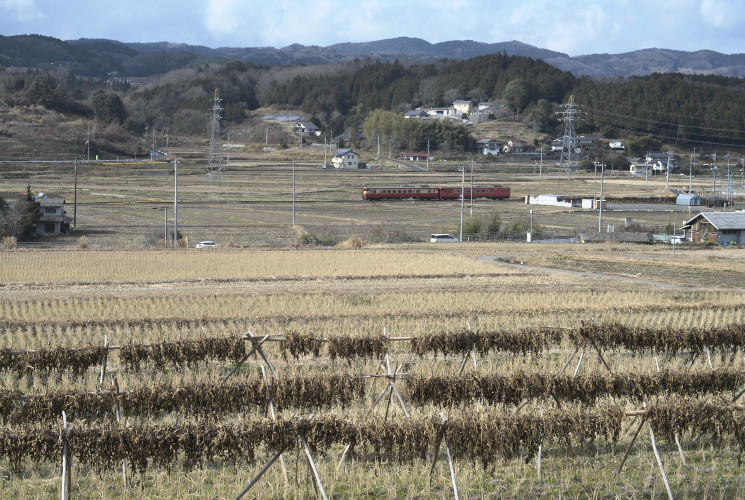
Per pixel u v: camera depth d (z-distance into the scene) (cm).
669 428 2164
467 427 2061
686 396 2642
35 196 12456
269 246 9119
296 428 2027
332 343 2983
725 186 19988
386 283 6241
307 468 2172
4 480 2108
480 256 8319
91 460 1984
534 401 2656
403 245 9475
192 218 12312
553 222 12850
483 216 11525
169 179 18800
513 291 5753
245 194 16200
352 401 2669
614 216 13950
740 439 2192
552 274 6944
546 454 2347
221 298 5122
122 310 4650
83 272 6544
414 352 3092
